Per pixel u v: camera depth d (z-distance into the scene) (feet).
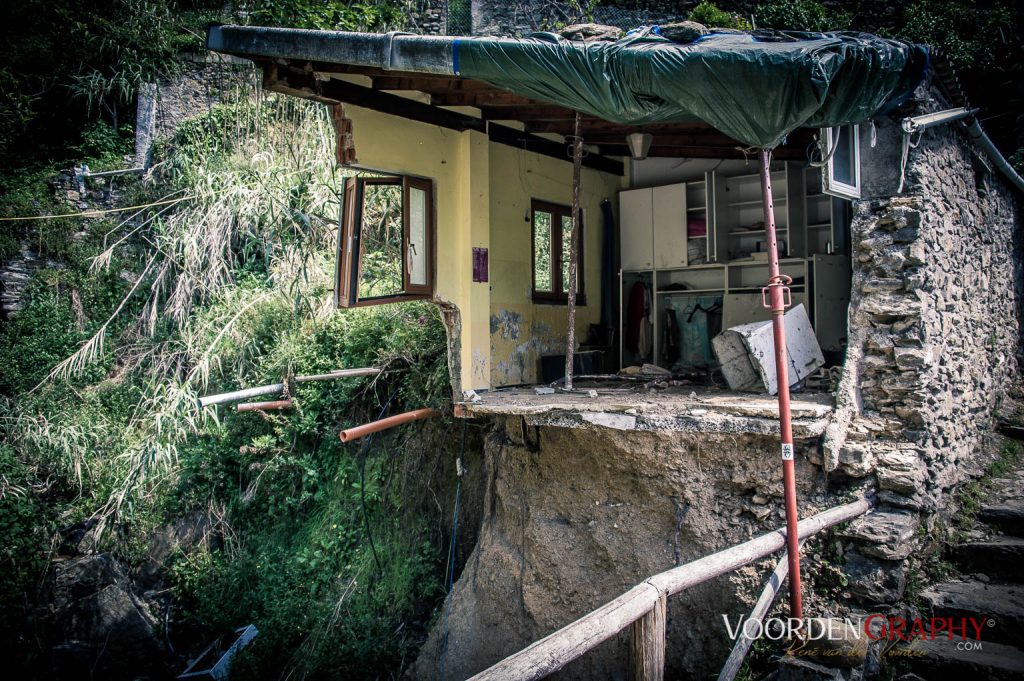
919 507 15.40
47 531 27.61
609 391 20.99
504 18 40.86
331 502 26.61
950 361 18.38
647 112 14.74
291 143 33.94
